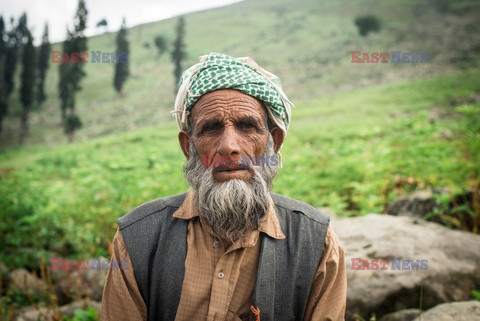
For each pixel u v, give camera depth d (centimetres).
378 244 276
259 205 127
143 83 5675
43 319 289
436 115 2034
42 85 5781
